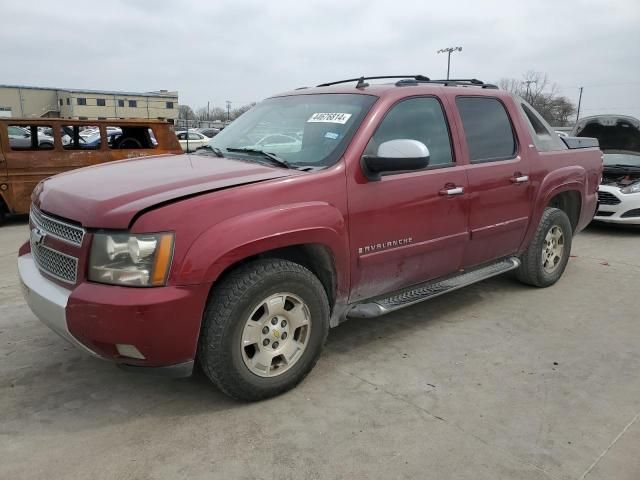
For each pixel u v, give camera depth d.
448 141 4.04
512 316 4.57
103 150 9.90
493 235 4.42
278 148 3.70
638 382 3.45
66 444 2.72
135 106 77.12
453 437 2.83
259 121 4.12
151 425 2.90
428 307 4.76
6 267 6.02
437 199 3.83
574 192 5.39
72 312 2.67
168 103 79.69
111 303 2.58
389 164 3.29
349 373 3.51
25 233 8.41
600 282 5.61
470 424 2.95
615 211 8.29
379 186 3.46
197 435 2.81
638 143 9.33
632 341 4.09
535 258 5.05
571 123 61.62
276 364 3.16
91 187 3.02
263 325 3.02
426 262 3.92
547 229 5.06
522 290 5.28
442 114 4.05
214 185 2.89
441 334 4.16
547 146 5.07
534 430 2.90
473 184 4.11
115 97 75.50
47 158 9.27
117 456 2.63
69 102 73.75
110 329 2.60
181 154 4.04
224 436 2.80
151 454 2.65
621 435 2.88
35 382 3.33
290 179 3.07
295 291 3.09
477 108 4.36
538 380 3.46
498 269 4.66
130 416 2.98
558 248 5.36
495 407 3.12
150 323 2.60
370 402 3.16
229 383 2.94
